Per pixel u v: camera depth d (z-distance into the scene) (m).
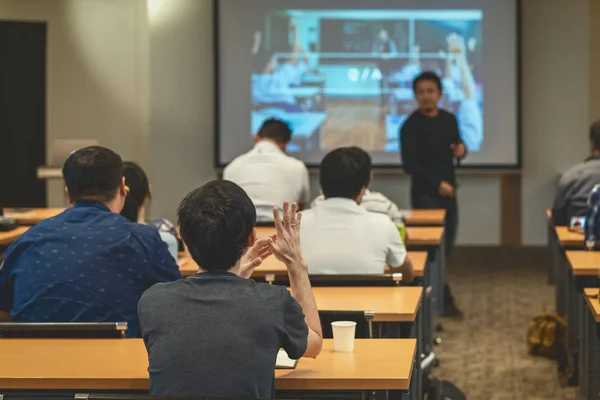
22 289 3.15
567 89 10.30
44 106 10.79
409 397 3.34
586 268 4.29
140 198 4.10
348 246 3.91
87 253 3.16
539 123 10.35
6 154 10.77
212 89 10.49
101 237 3.19
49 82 10.83
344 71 10.38
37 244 3.18
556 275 6.45
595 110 10.51
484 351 6.02
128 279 3.17
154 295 2.33
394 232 3.98
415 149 7.59
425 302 5.26
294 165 6.29
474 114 10.28
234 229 2.33
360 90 10.38
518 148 10.26
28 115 10.78
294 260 2.57
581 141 10.30
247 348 2.22
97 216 3.25
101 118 10.84
